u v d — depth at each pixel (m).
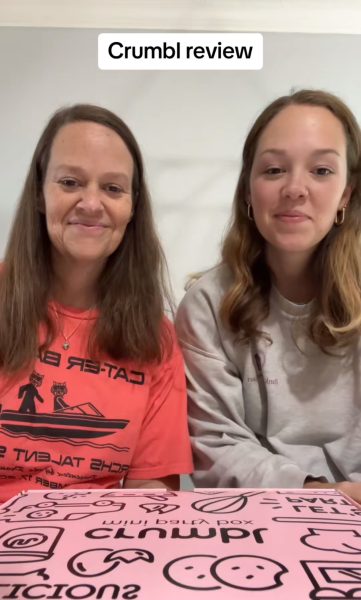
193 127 1.27
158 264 0.80
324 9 1.25
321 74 1.28
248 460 0.69
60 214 0.68
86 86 1.26
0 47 1.24
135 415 0.71
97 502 0.50
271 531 0.41
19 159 1.25
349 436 0.75
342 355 0.75
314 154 0.69
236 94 1.27
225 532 0.41
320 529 0.42
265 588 0.32
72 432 0.68
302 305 0.76
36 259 0.73
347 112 0.75
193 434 0.77
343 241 0.76
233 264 0.80
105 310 0.74
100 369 0.72
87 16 1.24
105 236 0.70
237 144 1.27
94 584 0.33
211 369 0.77
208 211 1.28
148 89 1.26
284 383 0.76
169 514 0.46
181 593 0.31
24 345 0.69
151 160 1.26
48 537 0.40
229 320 0.77
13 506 0.49
